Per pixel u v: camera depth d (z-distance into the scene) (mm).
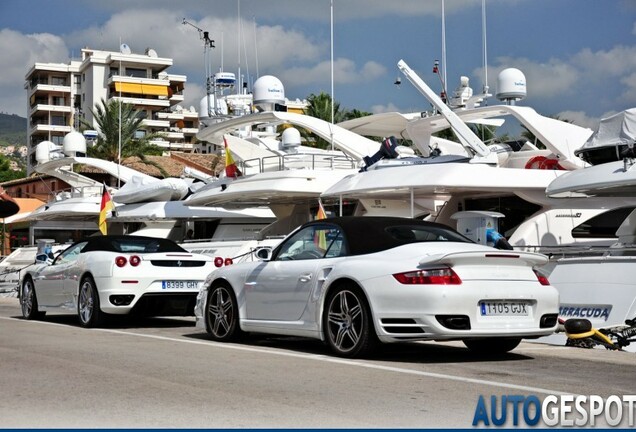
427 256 7535
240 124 22969
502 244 13992
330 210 21875
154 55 107125
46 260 13867
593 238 17516
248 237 25078
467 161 18469
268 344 9391
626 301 10500
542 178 17297
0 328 11695
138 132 98000
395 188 16984
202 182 26344
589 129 18922
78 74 107625
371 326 7703
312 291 8367
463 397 5859
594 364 7875
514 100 20891
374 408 5410
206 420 4988
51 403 5527
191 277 12164
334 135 22484
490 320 7523
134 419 5016
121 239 12781
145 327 12273
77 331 11250
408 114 24516
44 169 32219
